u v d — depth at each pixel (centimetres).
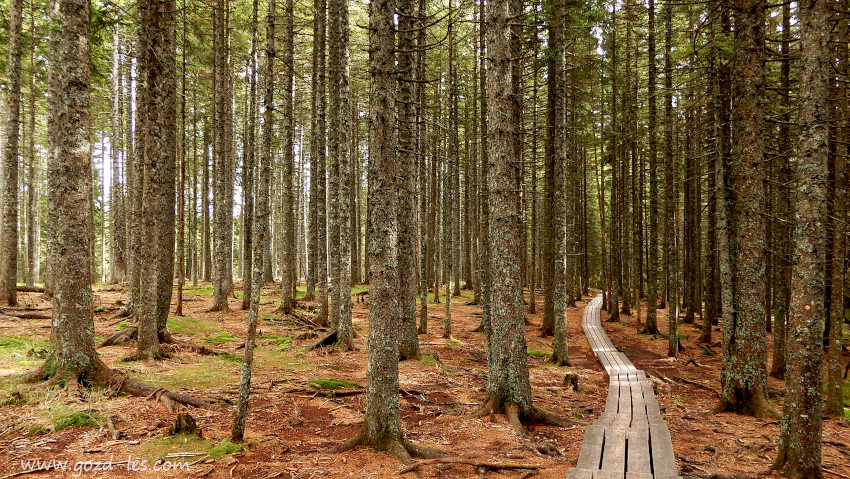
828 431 763
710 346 1744
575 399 936
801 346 504
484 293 1039
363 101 2767
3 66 1811
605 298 2817
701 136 1769
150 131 906
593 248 3672
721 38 1058
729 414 859
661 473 486
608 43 2072
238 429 557
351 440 566
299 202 3791
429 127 1956
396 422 569
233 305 1939
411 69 1153
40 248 4106
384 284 565
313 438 604
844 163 980
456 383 982
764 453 626
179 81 2283
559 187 1310
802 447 500
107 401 649
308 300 2130
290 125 1864
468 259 3203
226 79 2228
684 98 1550
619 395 916
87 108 712
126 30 2053
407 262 1173
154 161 915
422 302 1616
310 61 2102
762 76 802
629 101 2048
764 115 824
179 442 539
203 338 1215
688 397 1060
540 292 3275
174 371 845
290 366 1010
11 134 1406
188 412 646
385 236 565
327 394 798
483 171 1293
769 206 1418
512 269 750
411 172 1182
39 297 1655
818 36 496
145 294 919
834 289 873
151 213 924
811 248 499
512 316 749
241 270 3859
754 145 814
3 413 575
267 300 2114
